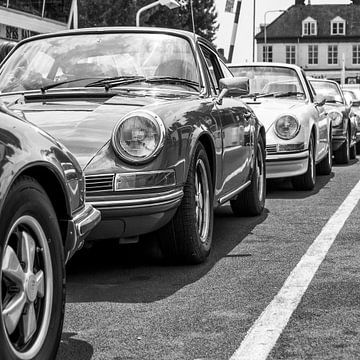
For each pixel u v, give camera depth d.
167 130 5.93
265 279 6.07
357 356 4.31
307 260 6.73
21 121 4.02
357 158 19.97
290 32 122.50
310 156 11.80
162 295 5.66
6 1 31.05
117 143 5.83
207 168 6.75
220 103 7.39
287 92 12.70
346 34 121.81
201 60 7.44
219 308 5.28
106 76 7.11
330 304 5.33
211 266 6.57
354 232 8.11
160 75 7.15
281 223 8.77
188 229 6.33
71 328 4.89
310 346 4.47
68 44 7.51
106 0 56.97
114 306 5.39
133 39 7.47
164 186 5.89
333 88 18.36
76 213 4.38
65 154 4.24
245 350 4.41
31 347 3.83
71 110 6.21
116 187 5.76
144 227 5.93
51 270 4.00
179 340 4.62
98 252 7.16
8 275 3.66
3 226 3.58
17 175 3.65
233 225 8.67
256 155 9.00
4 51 7.71
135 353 4.41
